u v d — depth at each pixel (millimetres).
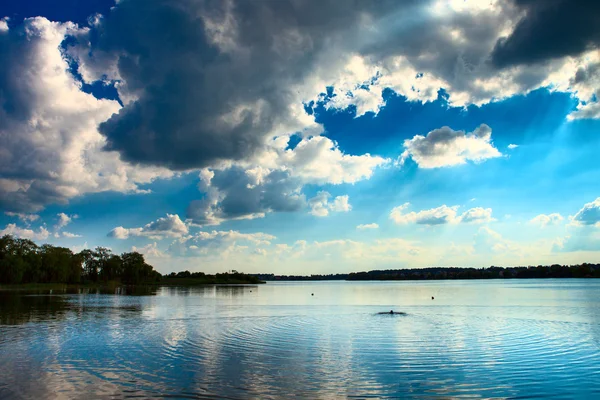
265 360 28219
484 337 37906
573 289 152125
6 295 116375
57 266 184750
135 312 63344
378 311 65125
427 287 198125
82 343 34656
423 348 32656
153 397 20297
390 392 21281
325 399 20188
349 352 31031
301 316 57188
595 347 33000
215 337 37938
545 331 41688
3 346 33312
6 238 172500
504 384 22719
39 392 21000
